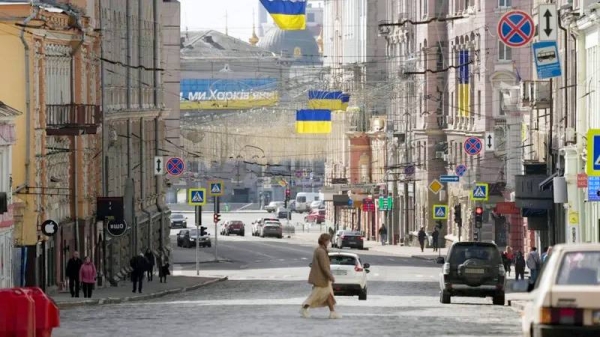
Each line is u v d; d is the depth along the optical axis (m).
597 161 80.62
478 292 82.69
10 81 103.56
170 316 67.38
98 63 124.25
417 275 141.00
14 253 101.38
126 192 131.75
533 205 130.50
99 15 124.56
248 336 52.69
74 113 108.94
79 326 60.69
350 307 76.25
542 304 37.16
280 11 105.19
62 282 111.81
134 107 143.38
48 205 107.12
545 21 91.88
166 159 158.00
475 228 160.62
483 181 175.25
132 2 142.75
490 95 179.62
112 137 129.25
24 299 49.31
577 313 36.91
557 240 128.75
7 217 97.56
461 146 192.62
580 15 114.69
